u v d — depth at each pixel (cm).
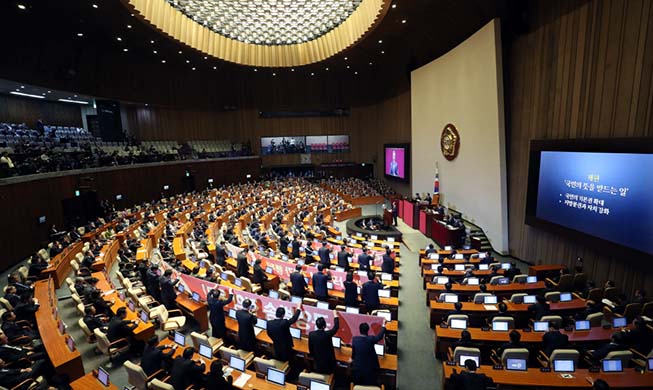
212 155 3394
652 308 822
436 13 1678
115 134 2675
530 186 1331
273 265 1161
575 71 1142
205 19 2217
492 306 869
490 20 1516
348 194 3191
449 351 694
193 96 3312
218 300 782
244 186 3409
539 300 814
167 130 3406
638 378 559
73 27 1850
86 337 860
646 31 903
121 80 2608
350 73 3459
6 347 695
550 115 1263
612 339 669
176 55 2439
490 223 1600
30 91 2286
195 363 575
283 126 3912
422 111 2333
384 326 733
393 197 2798
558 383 551
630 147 922
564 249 1225
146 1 1741
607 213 999
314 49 2738
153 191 2642
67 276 1327
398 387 706
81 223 1939
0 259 1360
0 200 1372
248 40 2608
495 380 562
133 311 889
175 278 1028
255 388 567
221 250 1315
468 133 1755
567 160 1148
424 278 1230
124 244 1548
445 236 1628
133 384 606
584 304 874
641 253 901
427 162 2286
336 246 1411
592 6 1069
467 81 1736
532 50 1350
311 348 658
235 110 3784
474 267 1177
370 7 1886
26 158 1694
